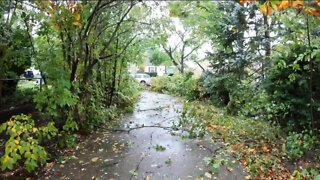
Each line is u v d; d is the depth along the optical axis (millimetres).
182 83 16578
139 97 14812
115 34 7715
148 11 8055
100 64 8414
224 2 9539
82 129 6547
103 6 5777
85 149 5535
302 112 5977
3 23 5543
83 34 5977
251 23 9414
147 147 5656
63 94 5234
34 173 4332
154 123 7934
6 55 6164
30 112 7520
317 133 5754
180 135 6547
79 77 6652
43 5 4238
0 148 5219
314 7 2164
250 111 8195
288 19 5684
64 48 5867
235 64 9719
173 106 11523
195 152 5320
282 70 6188
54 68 5371
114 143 5941
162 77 20594
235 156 5039
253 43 9156
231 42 9766
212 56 10430
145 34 9117
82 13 5016
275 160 4727
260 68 9273
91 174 4344
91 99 7273
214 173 4336
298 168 4512
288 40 6750
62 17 4625
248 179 4105
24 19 5664
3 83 8617
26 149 3973
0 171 4320
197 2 7418
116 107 9773
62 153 5246
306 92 5961
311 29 5574
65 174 4340
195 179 4121
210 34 10406
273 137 6008
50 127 4812
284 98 6250
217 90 10938
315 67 5688
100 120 7465
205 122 7480
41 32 5770
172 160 4906
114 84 9688
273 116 6684
